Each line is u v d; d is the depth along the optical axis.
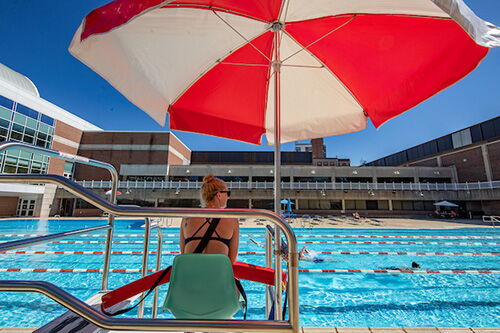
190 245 1.27
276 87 2.22
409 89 2.03
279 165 2.11
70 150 26.61
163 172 27.62
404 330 2.43
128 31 1.79
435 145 31.97
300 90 2.81
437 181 28.36
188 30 2.03
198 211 0.95
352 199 26.58
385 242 10.45
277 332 0.89
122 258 7.72
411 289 5.27
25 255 7.97
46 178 0.88
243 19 2.09
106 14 1.19
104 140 28.25
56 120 24.92
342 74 2.46
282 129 3.11
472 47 1.60
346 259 7.79
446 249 9.37
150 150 28.11
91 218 21.16
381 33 1.93
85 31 1.22
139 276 5.94
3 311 4.09
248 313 4.17
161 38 1.99
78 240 10.63
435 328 2.46
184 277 1.09
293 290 0.92
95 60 1.61
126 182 25.08
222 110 2.85
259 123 3.06
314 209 26.95
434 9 1.55
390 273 6.27
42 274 6.01
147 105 2.14
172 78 2.33
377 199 26.12
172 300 1.07
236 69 2.58
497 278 5.94
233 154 35.22
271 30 2.21
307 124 3.02
